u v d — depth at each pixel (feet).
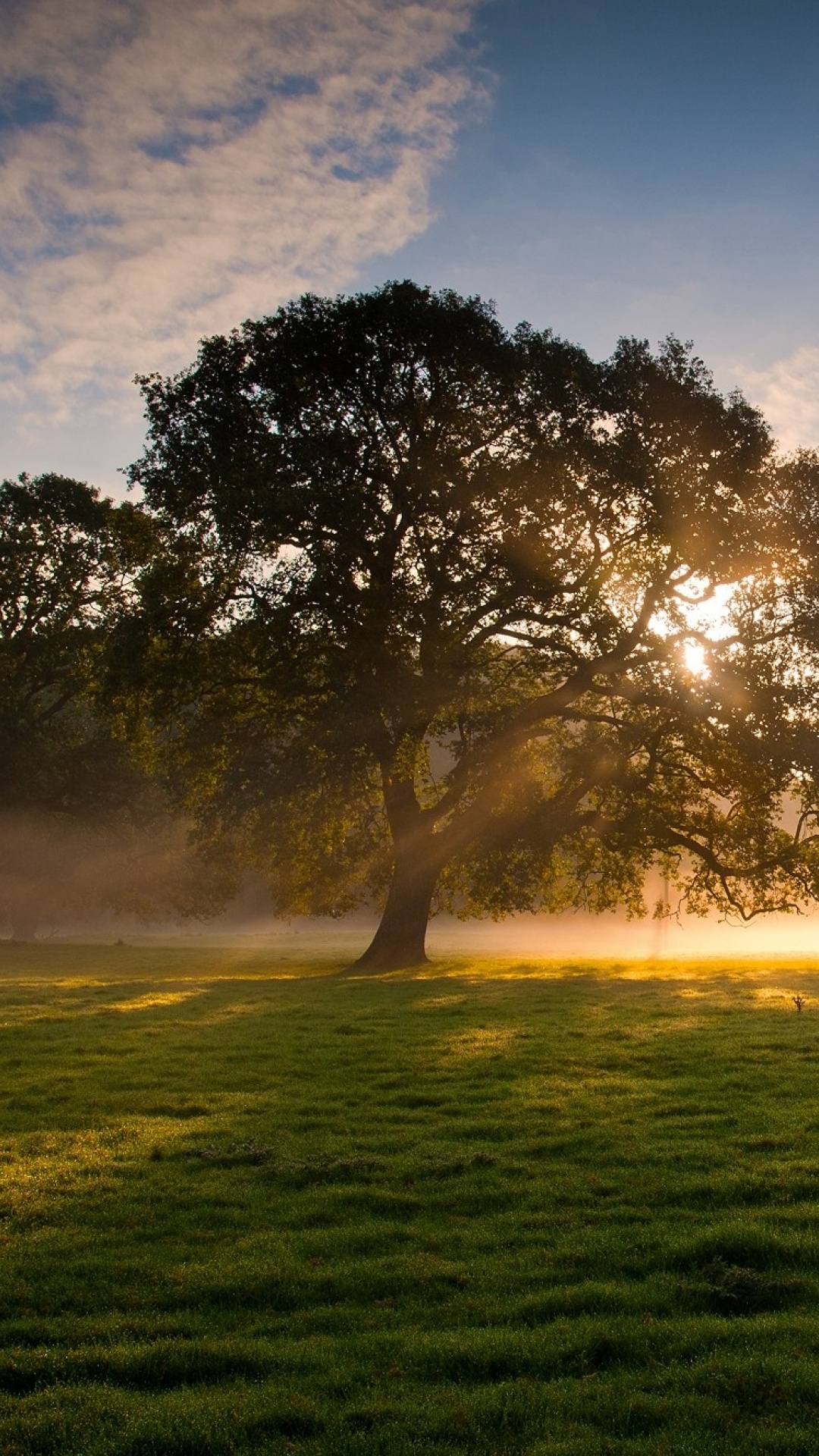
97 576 179.11
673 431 105.19
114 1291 25.67
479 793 114.21
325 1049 55.52
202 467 104.27
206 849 143.74
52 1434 19.52
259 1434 19.49
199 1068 50.98
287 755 110.32
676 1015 66.85
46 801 184.65
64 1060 53.21
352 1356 22.33
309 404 107.45
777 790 110.73
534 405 105.60
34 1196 32.19
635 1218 29.71
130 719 116.78
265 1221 30.14
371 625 100.01
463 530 104.17
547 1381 21.26
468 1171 34.09
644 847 118.21
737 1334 22.65
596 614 106.83
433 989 86.12
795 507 106.73
